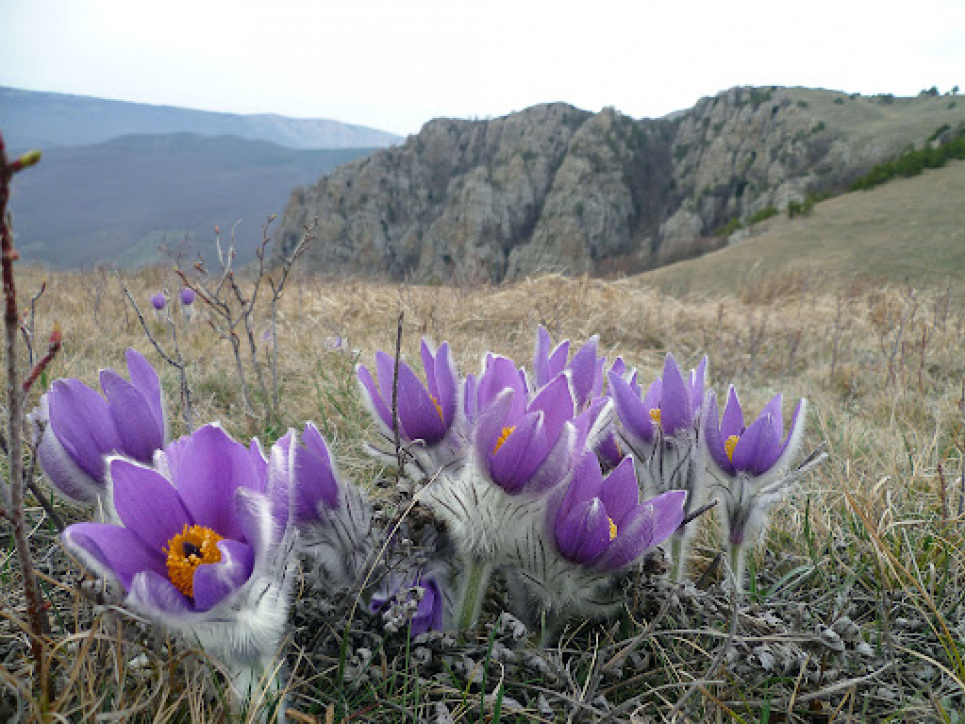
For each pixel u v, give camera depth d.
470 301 1.38
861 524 0.46
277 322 1.24
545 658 0.29
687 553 0.37
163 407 0.30
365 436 0.60
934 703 0.29
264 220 0.65
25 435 0.29
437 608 0.30
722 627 0.33
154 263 1.69
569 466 0.27
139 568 0.22
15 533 0.22
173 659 0.24
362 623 0.30
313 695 0.28
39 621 0.23
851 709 0.29
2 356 0.72
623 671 0.31
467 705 0.28
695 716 0.30
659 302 1.59
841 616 0.34
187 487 0.23
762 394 0.97
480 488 0.28
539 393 0.27
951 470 0.58
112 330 1.04
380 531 0.31
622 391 0.35
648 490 0.36
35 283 1.68
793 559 0.43
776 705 0.30
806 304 1.88
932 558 0.42
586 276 1.58
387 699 0.28
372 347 0.98
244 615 0.22
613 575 0.30
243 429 0.61
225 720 0.24
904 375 0.97
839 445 0.65
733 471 0.35
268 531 0.21
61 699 0.22
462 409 0.32
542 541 0.29
